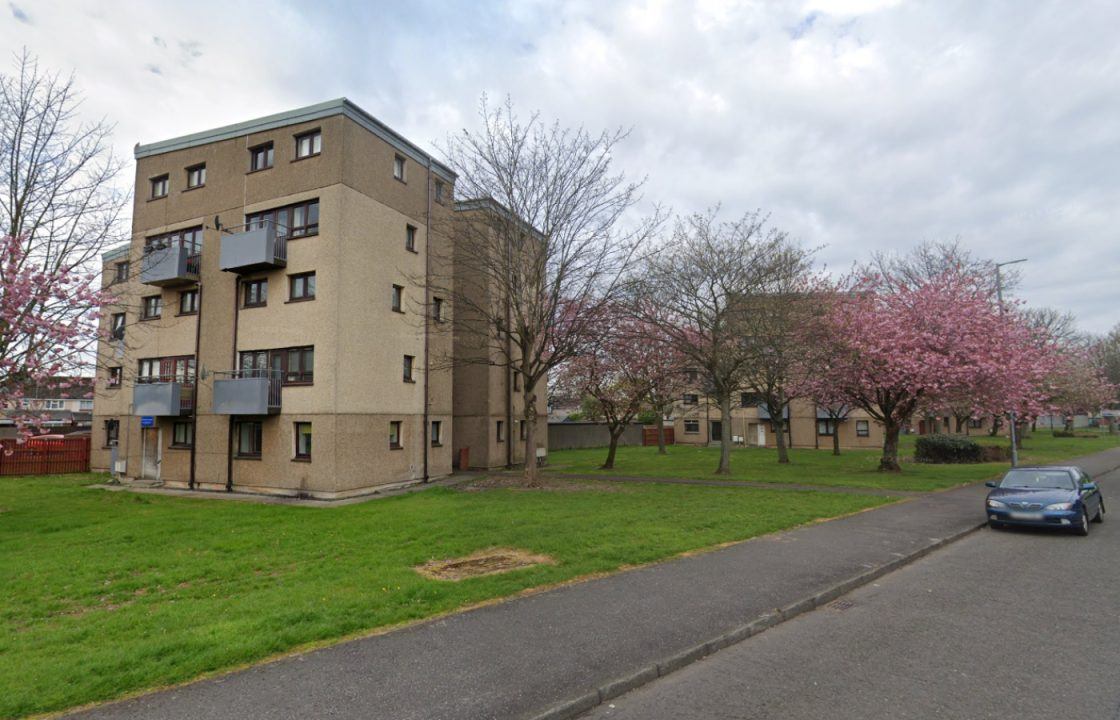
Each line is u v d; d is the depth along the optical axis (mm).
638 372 26219
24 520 13562
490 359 25297
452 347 23625
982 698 4762
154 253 20734
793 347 23203
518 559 9242
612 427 27281
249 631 5863
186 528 12352
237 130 20516
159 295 22422
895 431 23562
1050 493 12180
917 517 13234
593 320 18609
